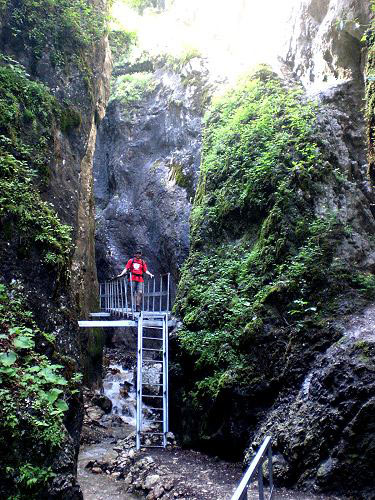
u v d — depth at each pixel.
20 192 7.21
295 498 5.93
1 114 8.27
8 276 6.43
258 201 10.15
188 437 8.86
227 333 8.80
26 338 5.48
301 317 8.02
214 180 12.12
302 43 13.12
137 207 18.14
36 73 10.27
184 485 6.73
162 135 18.47
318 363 7.21
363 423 6.06
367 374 6.35
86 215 13.00
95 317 13.63
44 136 9.16
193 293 10.43
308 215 9.21
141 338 9.77
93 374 13.17
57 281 7.02
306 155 9.90
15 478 4.64
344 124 10.62
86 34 11.81
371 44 10.15
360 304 7.77
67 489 4.93
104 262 18.48
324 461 6.29
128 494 7.04
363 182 10.00
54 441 5.00
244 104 12.86
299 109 10.91
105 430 10.51
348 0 11.05
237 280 9.69
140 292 11.36
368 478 5.89
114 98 20.41
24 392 5.12
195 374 9.30
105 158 20.73
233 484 6.68
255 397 7.82
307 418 6.71
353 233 8.92
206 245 11.38
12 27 10.09
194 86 17.02
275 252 9.14
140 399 9.21
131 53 21.53
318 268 8.34
